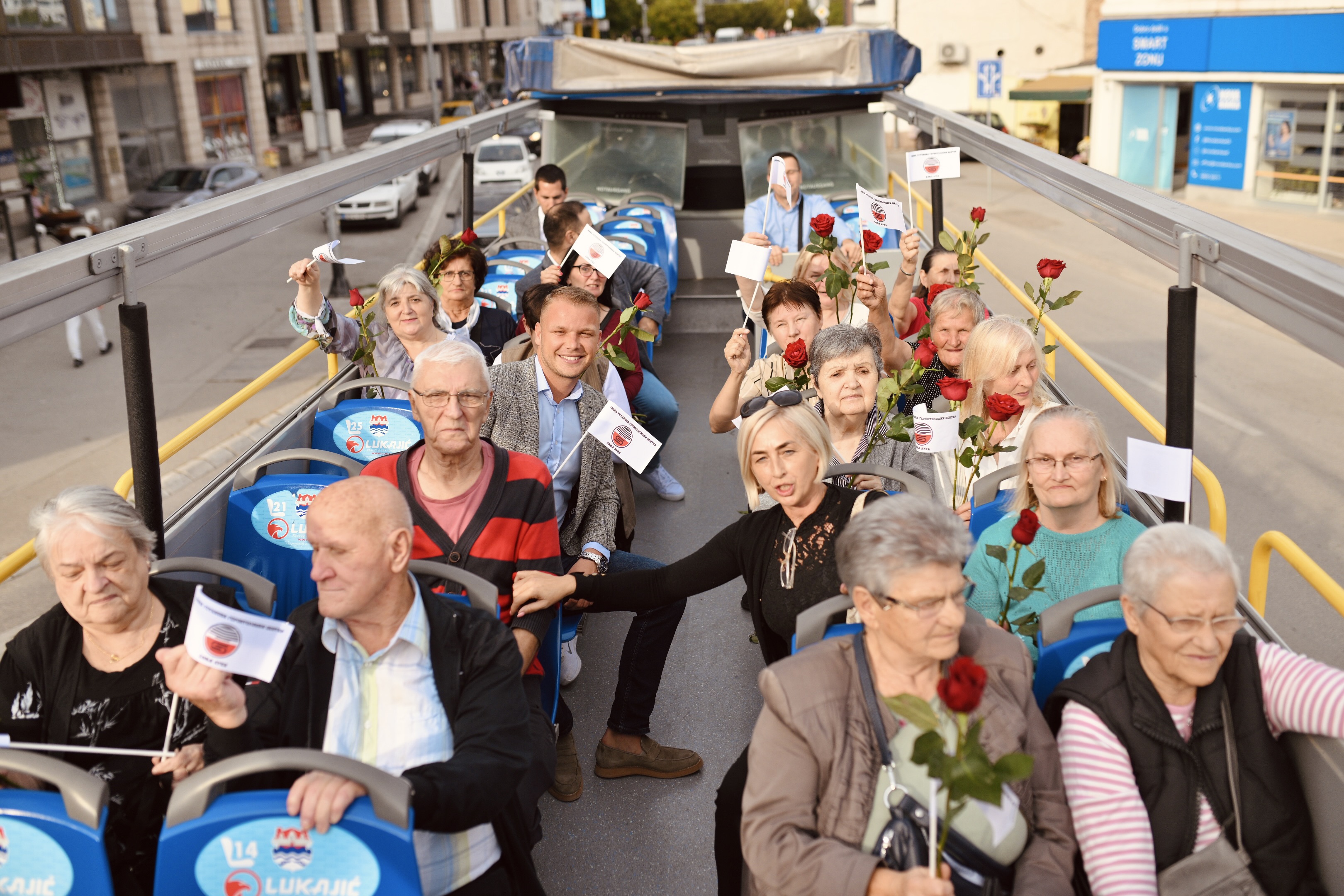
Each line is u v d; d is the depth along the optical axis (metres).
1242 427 8.84
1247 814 2.11
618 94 9.02
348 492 2.32
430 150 5.48
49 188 26.67
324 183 3.83
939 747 1.74
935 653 2.06
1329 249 17.03
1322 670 2.10
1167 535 2.13
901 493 3.01
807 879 2.01
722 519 5.89
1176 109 24.23
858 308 5.23
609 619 4.87
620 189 9.79
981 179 28.12
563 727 3.61
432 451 3.05
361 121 56.75
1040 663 2.42
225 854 1.91
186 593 2.53
